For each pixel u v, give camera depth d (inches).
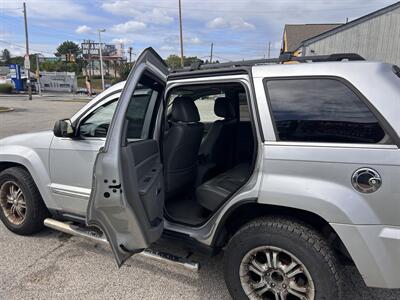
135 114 105.4
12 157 137.6
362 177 78.0
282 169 86.4
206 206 113.0
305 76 87.2
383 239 77.1
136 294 105.4
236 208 93.4
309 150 83.8
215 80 101.5
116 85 118.3
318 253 83.4
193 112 122.2
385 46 707.4
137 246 93.2
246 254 92.1
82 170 122.0
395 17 688.4
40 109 815.1
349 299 103.2
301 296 88.2
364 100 80.0
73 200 126.0
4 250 131.1
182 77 108.7
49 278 112.9
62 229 130.5
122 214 88.3
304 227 86.7
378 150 77.1
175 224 110.8
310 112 85.9
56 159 127.5
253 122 92.3
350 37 724.0
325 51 742.5
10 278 112.7
